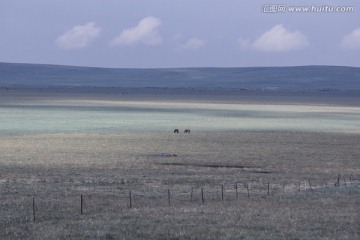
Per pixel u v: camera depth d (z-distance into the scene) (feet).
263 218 330.75
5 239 276.82
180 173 593.01
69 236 283.18
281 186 500.74
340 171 625.41
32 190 458.91
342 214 345.10
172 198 421.59
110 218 331.16
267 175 583.99
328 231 297.33
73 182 511.40
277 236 285.02
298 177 570.87
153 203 394.32
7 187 474.08
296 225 311.27
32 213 349.41
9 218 332.19
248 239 277.85
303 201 402.11
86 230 296.51
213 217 332.39
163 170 613.93
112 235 285.02
